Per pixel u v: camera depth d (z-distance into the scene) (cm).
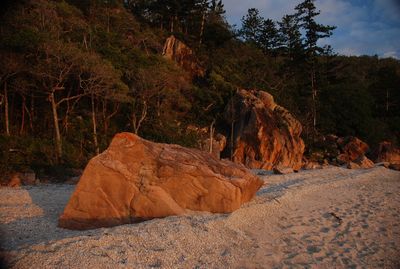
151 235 656
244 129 2850
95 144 2212
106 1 3809
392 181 1738
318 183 1498
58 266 518
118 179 809
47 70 2045
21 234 704
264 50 5666
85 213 780
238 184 915
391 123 4622
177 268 559
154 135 2700
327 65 4219
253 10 5884
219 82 3431
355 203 1180
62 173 1580
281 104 3803
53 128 2353
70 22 2936
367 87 5434
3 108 2353
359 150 3425
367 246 764
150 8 4450
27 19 2356
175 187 850
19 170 1486
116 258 559
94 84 2281
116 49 2880
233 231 746
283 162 2877
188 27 4591
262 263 622
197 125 3078
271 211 964
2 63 1972
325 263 651
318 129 3909
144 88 2623
